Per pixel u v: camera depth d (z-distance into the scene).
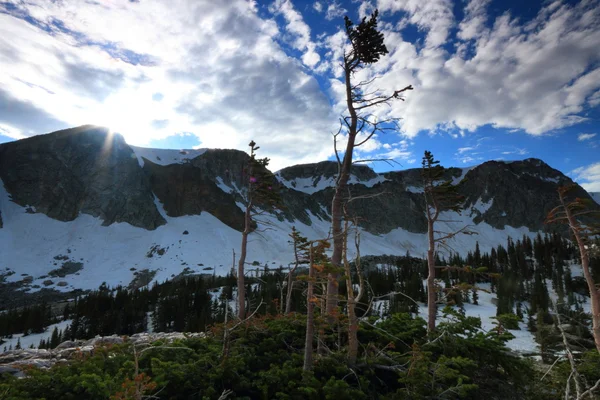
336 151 10.19
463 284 14.34
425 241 189.75
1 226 104.25
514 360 8.90
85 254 101.56
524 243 103.38
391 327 10.56
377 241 179.25
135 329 52.19
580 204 15.31
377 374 8.45
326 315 8.38
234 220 146.00
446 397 7.22
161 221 131.75
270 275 61.56
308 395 6.47
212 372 7.00
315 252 7.73
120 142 149.25
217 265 100.12
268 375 6.95
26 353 9.34
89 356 7.89
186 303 53.22
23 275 85.00
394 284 65.88
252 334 9.58
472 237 187.62
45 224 111.81
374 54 10.64
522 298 64.00
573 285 66.69
